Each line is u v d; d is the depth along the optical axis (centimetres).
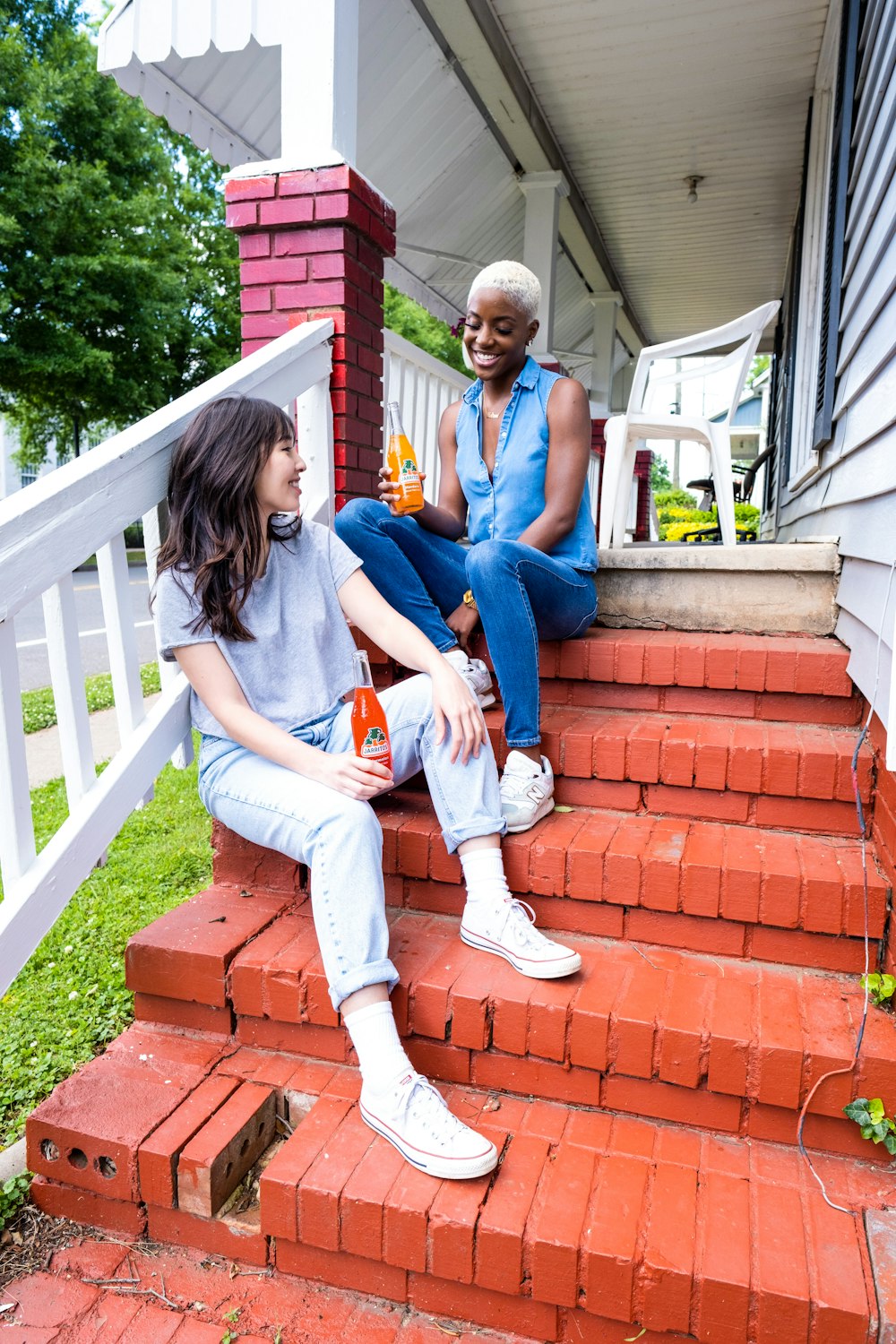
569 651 254
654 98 548
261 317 303
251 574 189
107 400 1720
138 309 1662
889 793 187
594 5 452
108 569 207
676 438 389
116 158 1619
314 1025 195
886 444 205
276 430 191
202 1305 162
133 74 372
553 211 616
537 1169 161
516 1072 181
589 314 1018
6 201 1468
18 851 177
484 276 232
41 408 1806
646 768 222
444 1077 186
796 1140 166
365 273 312
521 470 243
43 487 177
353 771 177
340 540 214
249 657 198
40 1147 181
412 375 428
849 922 183
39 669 798
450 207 652
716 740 220
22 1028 247
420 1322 158
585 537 249
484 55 470
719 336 363
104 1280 168
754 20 461
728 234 789
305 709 205
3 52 1459
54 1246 177
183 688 222
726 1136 170
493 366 242
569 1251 143
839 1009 174
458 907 215
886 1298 133
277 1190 159
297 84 297
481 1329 156
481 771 197
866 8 305
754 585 277
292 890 230
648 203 720
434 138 550
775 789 212
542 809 218
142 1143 171
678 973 188
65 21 1623
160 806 439
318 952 200
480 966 190
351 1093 184
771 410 934
